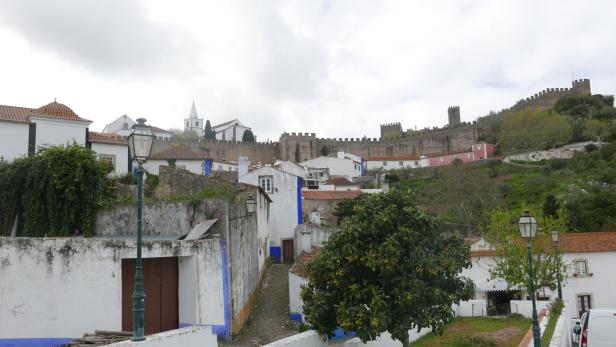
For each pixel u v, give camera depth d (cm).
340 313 1215
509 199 5881
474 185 5212
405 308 1236
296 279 2055
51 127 3053
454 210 5188
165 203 1931
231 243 1780
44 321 1324
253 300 2255
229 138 12400
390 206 1317
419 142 10362
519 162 7650
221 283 1631
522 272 2578
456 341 1867
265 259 3108
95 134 3522
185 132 12306
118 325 1394
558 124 7875
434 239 1368
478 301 2508
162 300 1544
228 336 1639
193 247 1561
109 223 2025
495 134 9319
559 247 2812
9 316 1294
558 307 2114
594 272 3097
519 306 2492
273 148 10275
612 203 4109
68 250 1371
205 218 1828
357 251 1257
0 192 2041
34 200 2009
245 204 2127
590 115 8256
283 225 3712
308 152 10269
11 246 1320
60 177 2009
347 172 7819
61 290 1350
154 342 874
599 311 1277
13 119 2912
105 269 1402
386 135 11925
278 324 1947
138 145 955
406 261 1262
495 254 2942
